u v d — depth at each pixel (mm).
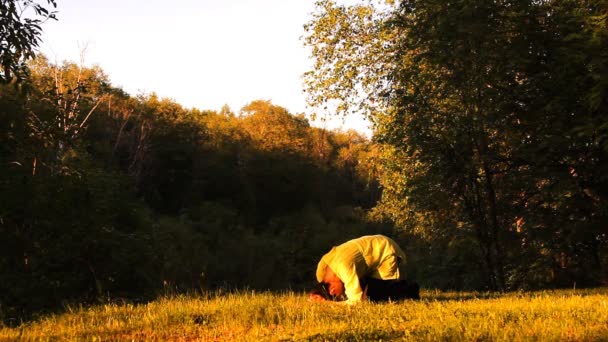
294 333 6707
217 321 7867
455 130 17625
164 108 80875
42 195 14688
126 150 69938
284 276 47812
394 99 18891
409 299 9672
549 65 15641
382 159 23484
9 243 14047
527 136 17156
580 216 17109
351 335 6422
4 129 14977
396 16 19578
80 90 17453
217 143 86188
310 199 90188
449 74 17500
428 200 19438
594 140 15055
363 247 9617
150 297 14320
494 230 18531
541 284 20594
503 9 16188
